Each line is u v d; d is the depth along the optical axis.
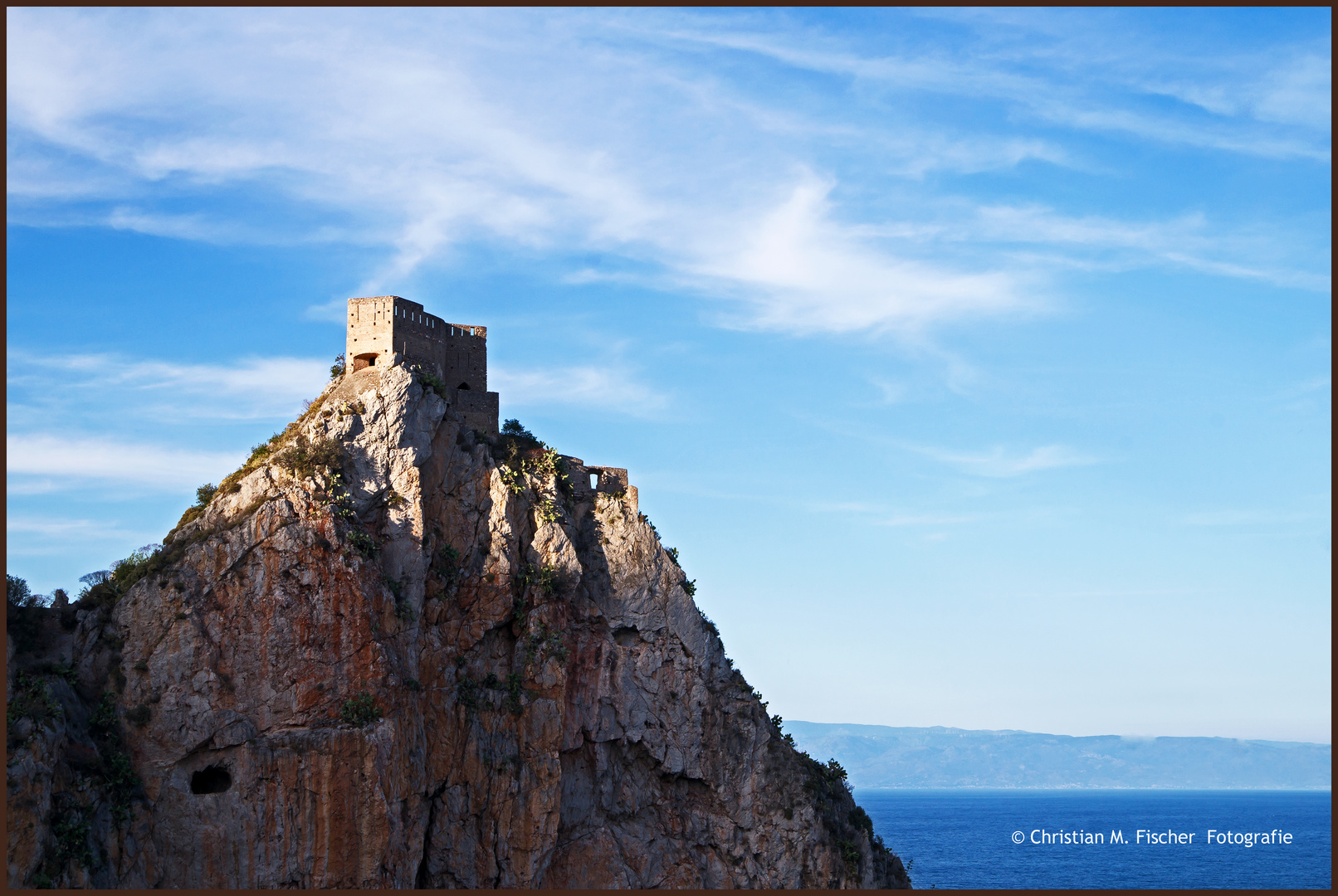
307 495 110.44
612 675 129.38
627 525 135.88
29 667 100.44
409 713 109.81
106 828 95.69
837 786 146.62
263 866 99.75
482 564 122.38
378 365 121.12
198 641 103.88
